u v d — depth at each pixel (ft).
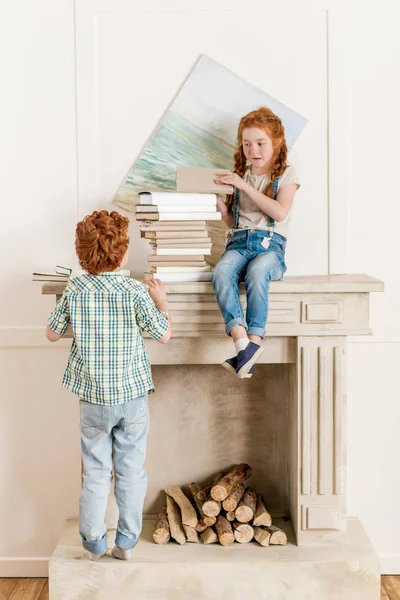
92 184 9.43
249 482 9.80
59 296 8.74
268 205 8.51
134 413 8.26
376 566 8.33
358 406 9.68
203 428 9.75
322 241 9.51
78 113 9.34
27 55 9.30
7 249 9.53
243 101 9.30
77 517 9.80
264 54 9.29
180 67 9.31
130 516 8.38
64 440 9.74
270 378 9.68
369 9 9.26
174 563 8.32
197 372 9.68
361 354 9.62
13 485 9.81
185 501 9.30
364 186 9.45
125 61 9.30
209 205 8.42
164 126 9.33
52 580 8.39
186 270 8.48
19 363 9.66
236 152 9.08
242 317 8.02
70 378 8.32
